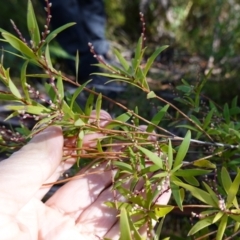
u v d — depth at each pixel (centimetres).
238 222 26
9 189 27
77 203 32
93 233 30
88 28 70
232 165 32
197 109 34
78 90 27
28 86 27
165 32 94
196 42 85
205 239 30
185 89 34
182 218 40
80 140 29
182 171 26
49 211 31
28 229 29
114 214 31
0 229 26
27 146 29
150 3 97
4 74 26
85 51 67
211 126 35
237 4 84
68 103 30
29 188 28
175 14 96
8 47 69
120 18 97
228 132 32
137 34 96
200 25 93
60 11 64
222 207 25
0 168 27
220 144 32
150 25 96
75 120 27
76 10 66
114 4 97
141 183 30
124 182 28
